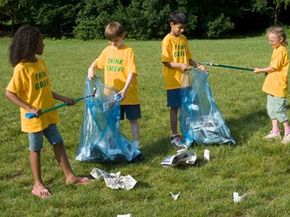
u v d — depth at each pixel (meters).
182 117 6.33
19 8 36.03
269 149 5.95
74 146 6.39
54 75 12.52
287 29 35.94
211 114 6.28
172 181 5.25
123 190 5.05
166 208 4.66
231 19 36.28
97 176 5.30
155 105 8.47
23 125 5.01
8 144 6.49
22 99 4.95
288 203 4.64
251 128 6.88
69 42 30.72
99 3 34.81
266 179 5.20
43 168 5.63
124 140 5.79
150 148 6.21
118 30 5.87
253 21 37.47
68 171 5.28
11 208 4.75
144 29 34.19
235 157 5.78
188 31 35.25
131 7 34.88
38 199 4.92
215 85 10.07
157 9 34.34
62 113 8.01
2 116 7.96
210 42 26.92
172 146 6.26
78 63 15.59
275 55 6.37
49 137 5.16
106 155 5.64
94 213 4.62
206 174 5.38
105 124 5.70
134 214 4.59
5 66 14.55
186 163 5.57
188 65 6.43
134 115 6.02
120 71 5.90
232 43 25.36
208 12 35.19
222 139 6.18
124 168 5.60
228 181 5.20
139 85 10.41
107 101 5.70
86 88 5.76
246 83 10.25
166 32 34.62
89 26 34.47
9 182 5.35
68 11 35.69
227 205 4.67
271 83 6.40
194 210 4.61
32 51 4.87
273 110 6.41
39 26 36.47
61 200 4.86
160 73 12.38
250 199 4.76
